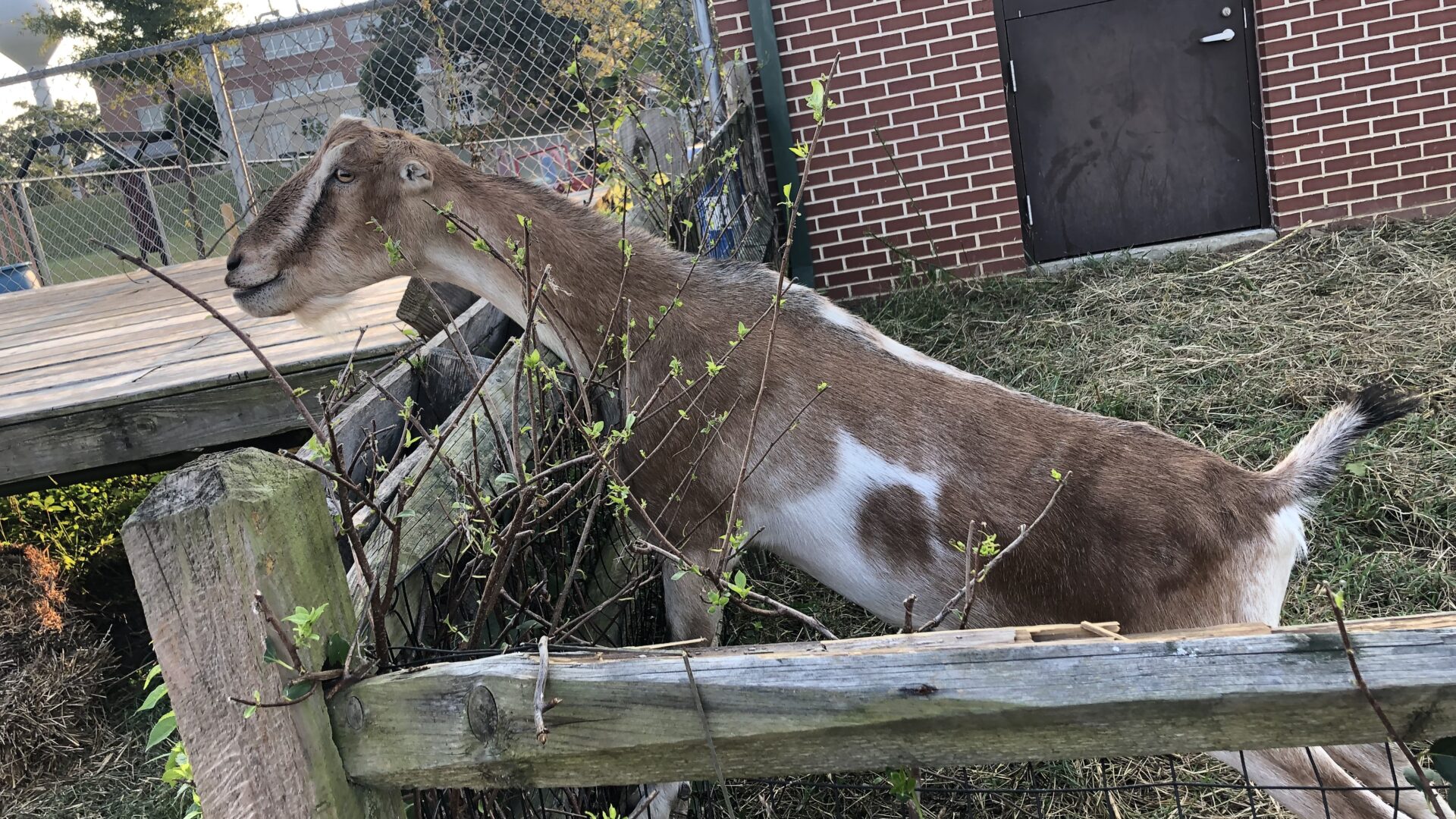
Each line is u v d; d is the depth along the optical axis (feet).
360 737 4.12
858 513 7.74
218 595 3.81
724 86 18.57
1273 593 7.07
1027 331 18.39
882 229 22.31
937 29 21.16
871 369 7.95
